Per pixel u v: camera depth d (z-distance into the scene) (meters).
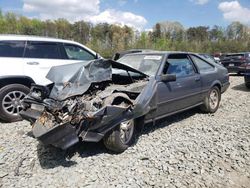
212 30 70.88
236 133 5.41
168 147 4.71
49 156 4.39
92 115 3.93
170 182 3.61
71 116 3.95
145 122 5.08
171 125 5.99
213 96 7.10
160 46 57.88
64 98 4.16
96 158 4.32
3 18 55.38
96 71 4.65
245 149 4.60
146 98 4.89
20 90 6.36
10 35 6.68
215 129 5.67
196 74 6.42
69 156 4.38
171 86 5.57
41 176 3.79
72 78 4.51
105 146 4.48
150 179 3.68
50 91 4.54
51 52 7.04
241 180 3.68
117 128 4.36
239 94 10.05
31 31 52.47
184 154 4.42
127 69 5.02
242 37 67.44
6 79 6.39
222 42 62.78
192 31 70.81
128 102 4.58
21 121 6.35
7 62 6.35
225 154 4.43
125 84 5.26
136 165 4.07
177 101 5.77
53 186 3.54
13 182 3.64
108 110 4.15
